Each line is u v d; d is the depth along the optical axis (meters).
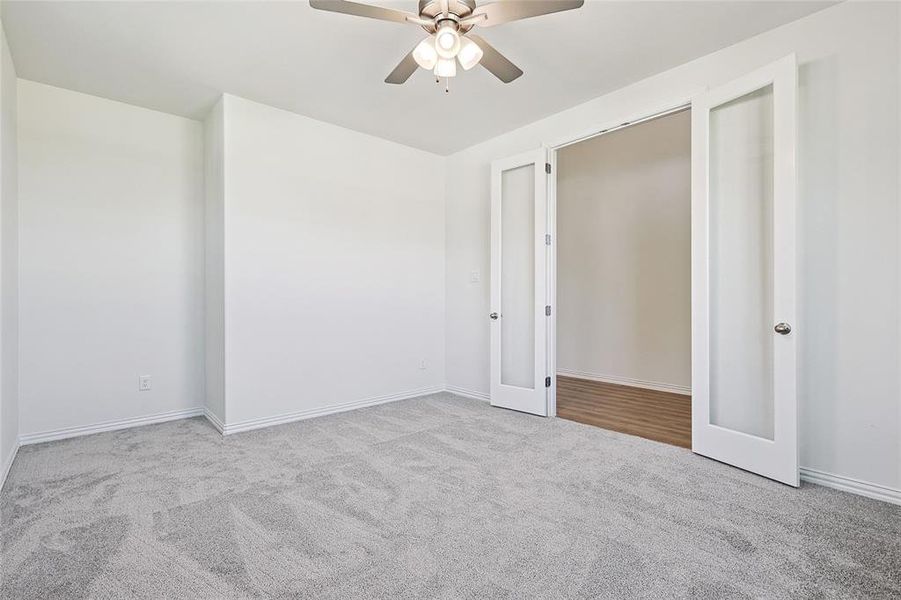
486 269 4.40
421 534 1.93
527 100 3.46
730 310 2.78
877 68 2.25
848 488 2.34
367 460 2.79
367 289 4.18
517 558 1.76
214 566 1.70
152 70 2.95
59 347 3.18
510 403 4.01
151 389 3.57
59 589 1.57
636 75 3.09
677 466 2.68
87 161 3.29
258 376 3.47
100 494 2.30
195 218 3.77
